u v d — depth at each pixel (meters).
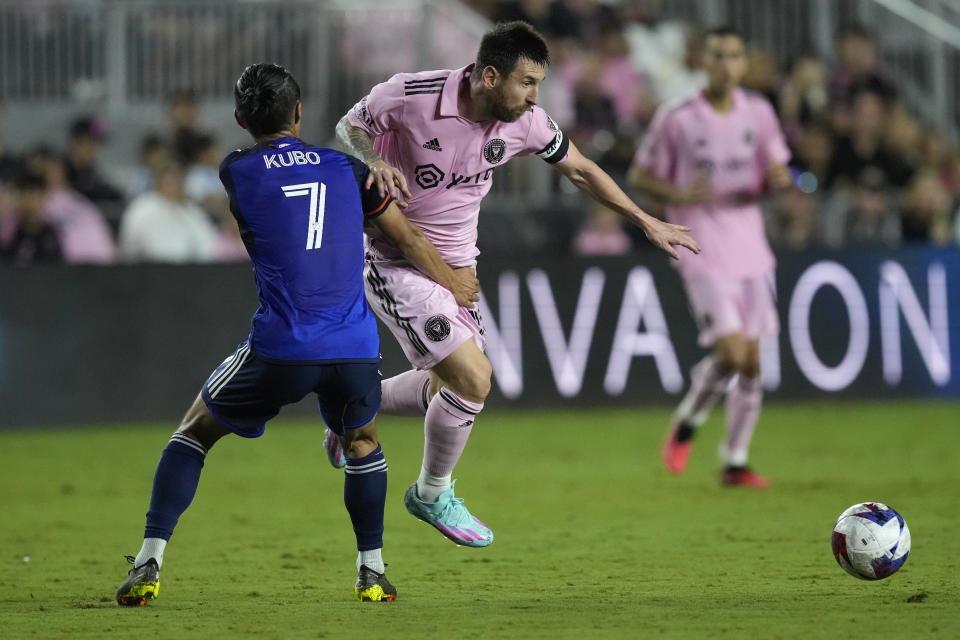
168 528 18.20
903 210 56.59
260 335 17.83
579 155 21.39
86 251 53.50
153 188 53.53
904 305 52.72
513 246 55.16
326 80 60.09
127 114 61.38
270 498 31.62
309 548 24.16
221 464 38.91
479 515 28.27
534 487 33.06
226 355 49.31
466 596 18.80
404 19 59.88
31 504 31.00
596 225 54.94
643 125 61.88
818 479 33.81
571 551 23.33
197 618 16.89
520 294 50.56
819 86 61.66
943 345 53.09
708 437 45.56
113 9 61.09
